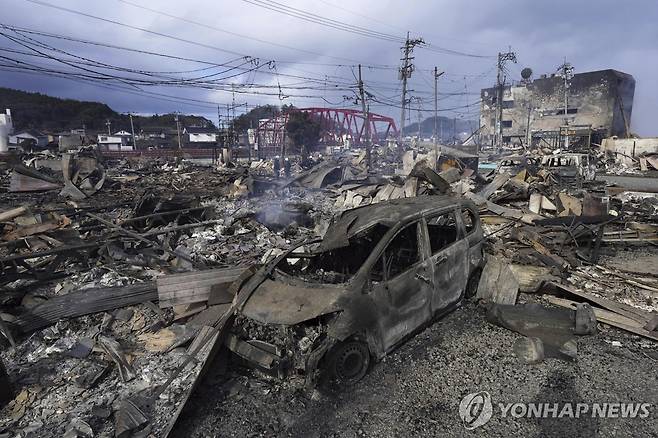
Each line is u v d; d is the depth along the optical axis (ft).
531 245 28.43
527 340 15.53
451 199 19.26
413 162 105.81
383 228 18.37
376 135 261.24
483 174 91.91
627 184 76.23
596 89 196.85
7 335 16.74
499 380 13.83
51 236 28.71
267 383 14.05
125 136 309.22
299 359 13.44
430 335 16.88
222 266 26.17
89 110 391.65
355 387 13.61
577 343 16.34
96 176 75.87
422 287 15.94
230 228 36.88
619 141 143.74
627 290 22.09
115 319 18.70
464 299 19.70
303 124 296.92
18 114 333.21
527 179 61.57
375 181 70.03
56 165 104.32
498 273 19.89
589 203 37.40
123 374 14.62
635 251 30.30
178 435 11.74
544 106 213.25
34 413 12.91
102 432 11.98
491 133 236.02
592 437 11.09
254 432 11.78
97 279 23.89
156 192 71.15
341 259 18.67
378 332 14.26
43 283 23.09
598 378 13.87
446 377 14.03
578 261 26.09
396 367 14.66
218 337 14.23
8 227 30.58
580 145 154.51
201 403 13.11
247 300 14.78
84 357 15.92
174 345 16.47
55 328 17.95
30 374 14.90
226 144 204.44
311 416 12.36
